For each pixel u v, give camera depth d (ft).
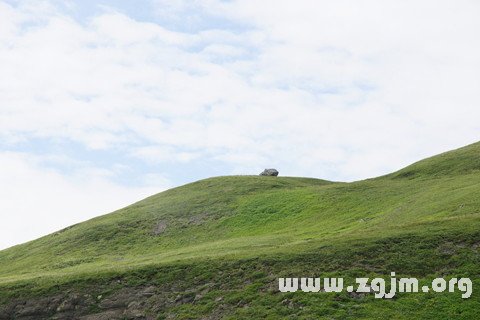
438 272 159.22
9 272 284.82
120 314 172.45
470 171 295.48
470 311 138.51
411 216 223.92
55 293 186.80
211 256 200.44
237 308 157.99
